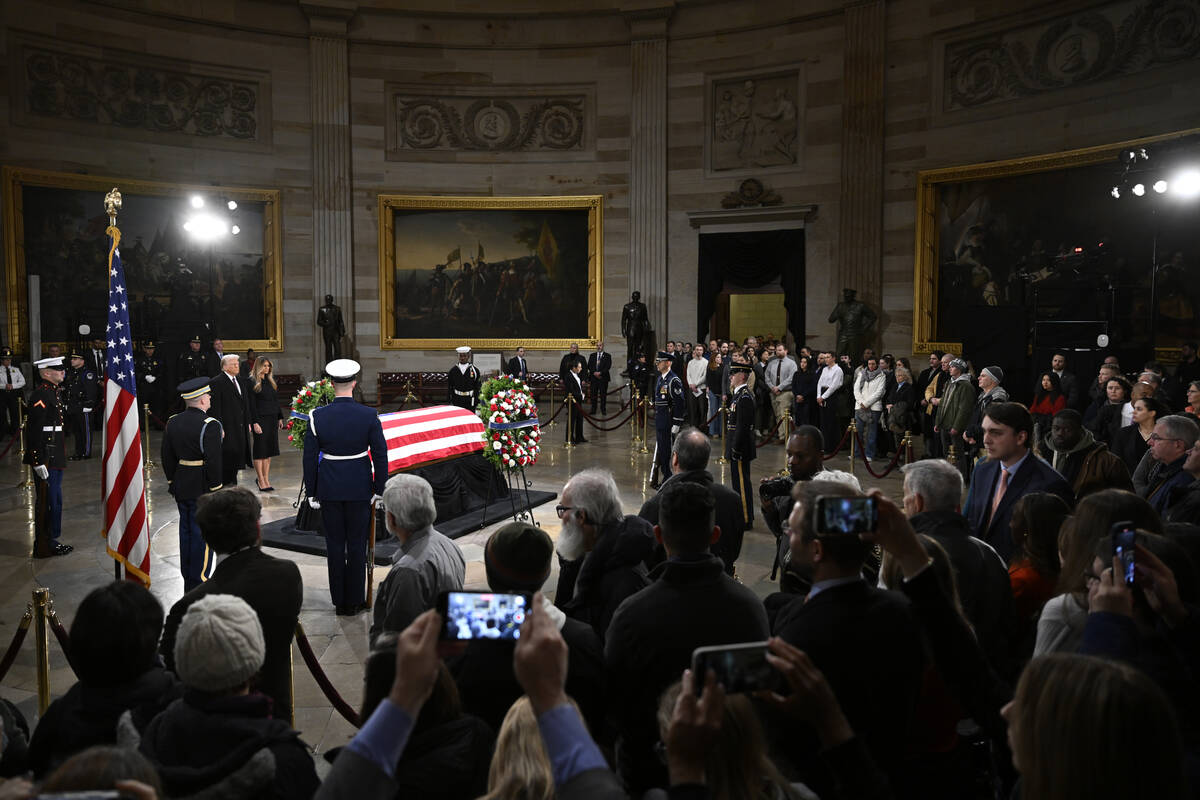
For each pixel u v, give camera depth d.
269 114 19.47
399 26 20.00
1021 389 13.98
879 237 17.50
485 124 20.52
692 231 19.80
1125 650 1.94
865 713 2.15
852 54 17.64
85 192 17.39
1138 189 12.30
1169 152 12.43
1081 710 1.31
